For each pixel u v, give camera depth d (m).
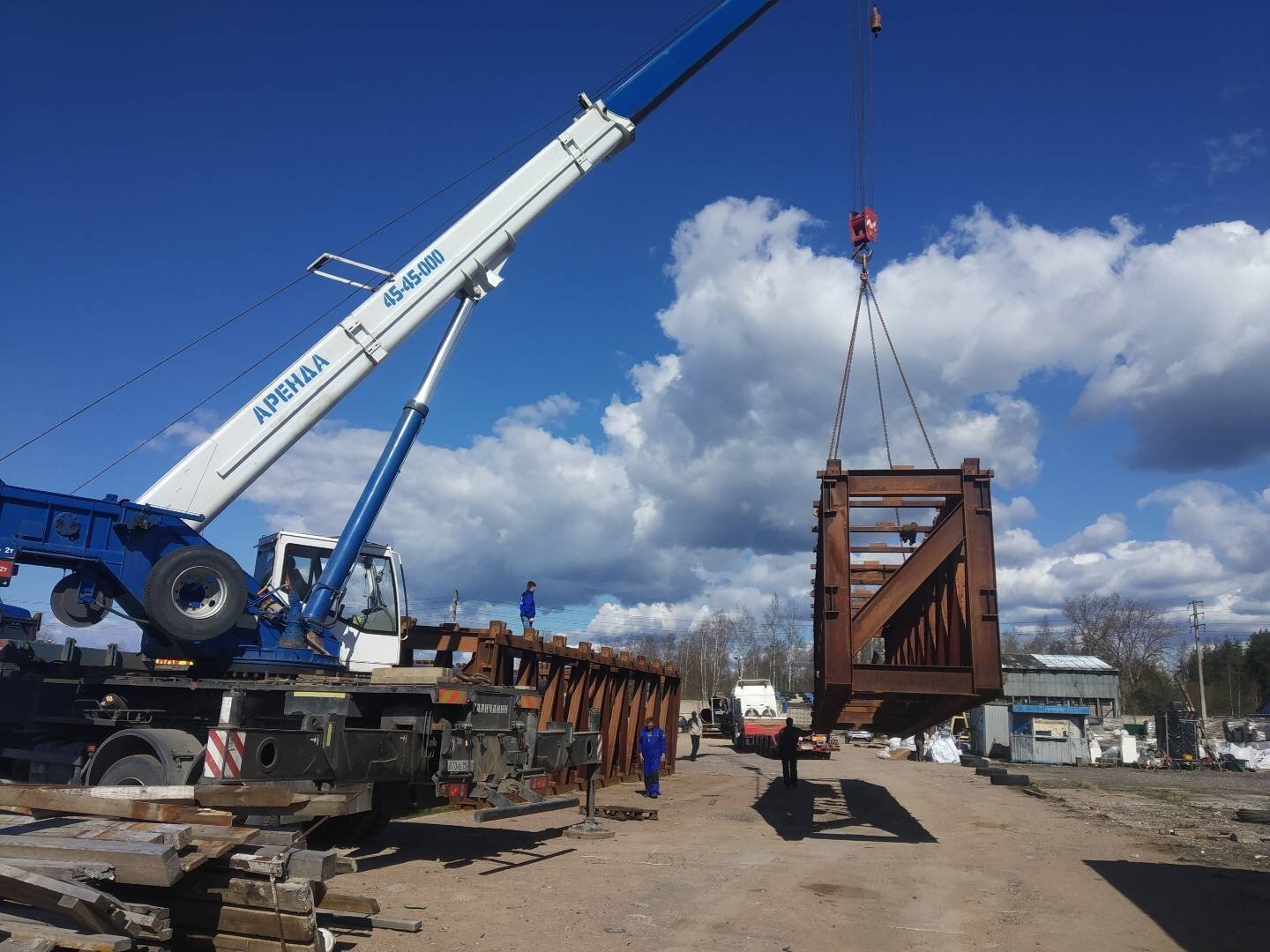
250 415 11.16
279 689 9.06
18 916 4.71
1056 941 7.10
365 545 12.15
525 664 16.12
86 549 9.80
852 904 8.34
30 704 10.58
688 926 7.23
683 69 14.02
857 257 14.71
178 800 6.36
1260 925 7.71
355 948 6.40
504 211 12.83
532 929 6.98
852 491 11.89
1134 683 84.25
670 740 25.58
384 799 10.30
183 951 5.50
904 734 17.59
